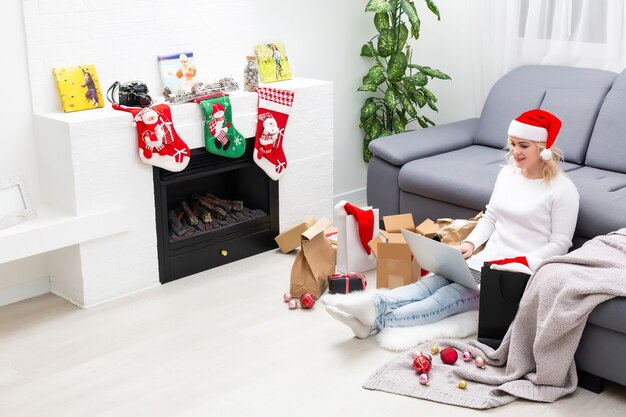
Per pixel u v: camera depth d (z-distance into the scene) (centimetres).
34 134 344
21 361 298
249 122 384
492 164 387
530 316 270
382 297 306
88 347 307
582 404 262
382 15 452
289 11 431
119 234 347
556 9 417
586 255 276
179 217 390
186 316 333
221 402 268
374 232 366
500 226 326
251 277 373
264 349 303
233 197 422
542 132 305
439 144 416
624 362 257
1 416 262
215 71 402
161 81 377
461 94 482
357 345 304
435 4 480
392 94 453
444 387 270
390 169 406
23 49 334
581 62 418
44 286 359
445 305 313
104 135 333
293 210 415
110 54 359
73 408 266
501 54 446
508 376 271
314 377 282
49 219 328
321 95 411
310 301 334
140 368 291
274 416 259
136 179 347
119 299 351
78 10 345
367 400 267
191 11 385
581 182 347
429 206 389
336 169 479
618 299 253
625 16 394
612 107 373
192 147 364
